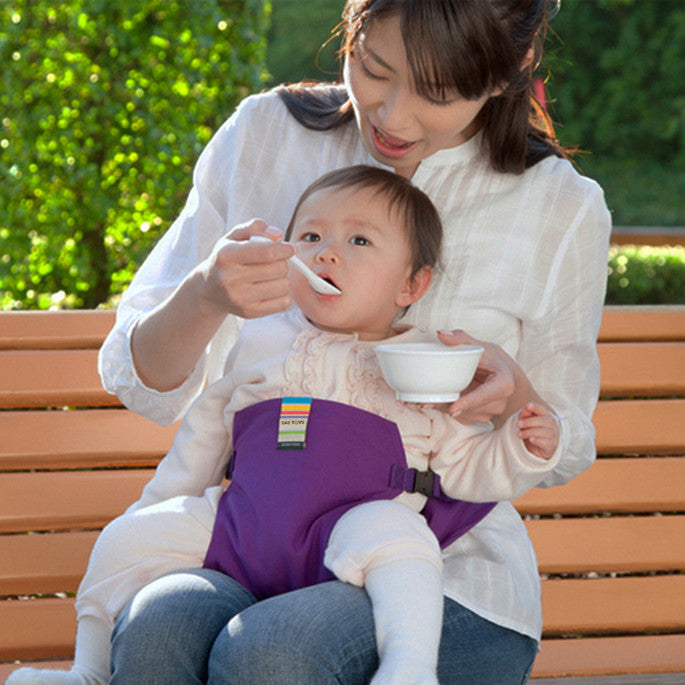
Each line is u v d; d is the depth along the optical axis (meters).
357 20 2.45
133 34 7.09
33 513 3.37
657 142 21.66
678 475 3.52
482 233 2.81
